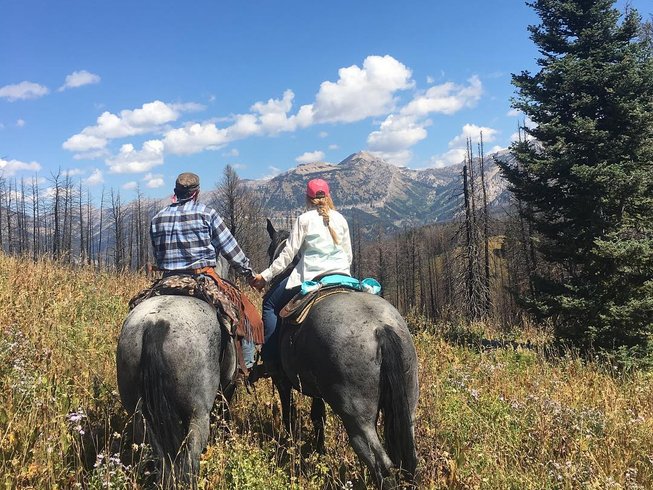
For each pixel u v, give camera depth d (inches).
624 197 492.7
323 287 174.6
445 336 497.7
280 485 156.8
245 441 177.2
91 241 3324.3
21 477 145.5
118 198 2906.0
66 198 2864.2
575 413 219.8
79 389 211.5
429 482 160.1
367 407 146.6
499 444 190.7
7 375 200.7
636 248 462.6
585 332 478.6
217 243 187.2
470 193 1182.3
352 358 146.7
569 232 522.6
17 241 2807.6
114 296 398.9
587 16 537.0
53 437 162.9
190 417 147.9
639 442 197.6
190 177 188.7
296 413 211.5
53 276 416.2
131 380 148.9
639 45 517.3
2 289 324.5
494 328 684.1
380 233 3937.0
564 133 528.7
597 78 505.7
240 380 198.1
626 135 504.7
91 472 162.1
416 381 156.1
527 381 297.4
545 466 167.9
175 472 136.8
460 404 231.9
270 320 195.9
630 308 465.4
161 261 185.6
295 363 168.2
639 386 307.9
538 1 551.2
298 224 186.1
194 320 153.7
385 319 152.7
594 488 154.2
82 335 277.3
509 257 1630.2
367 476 166.7
